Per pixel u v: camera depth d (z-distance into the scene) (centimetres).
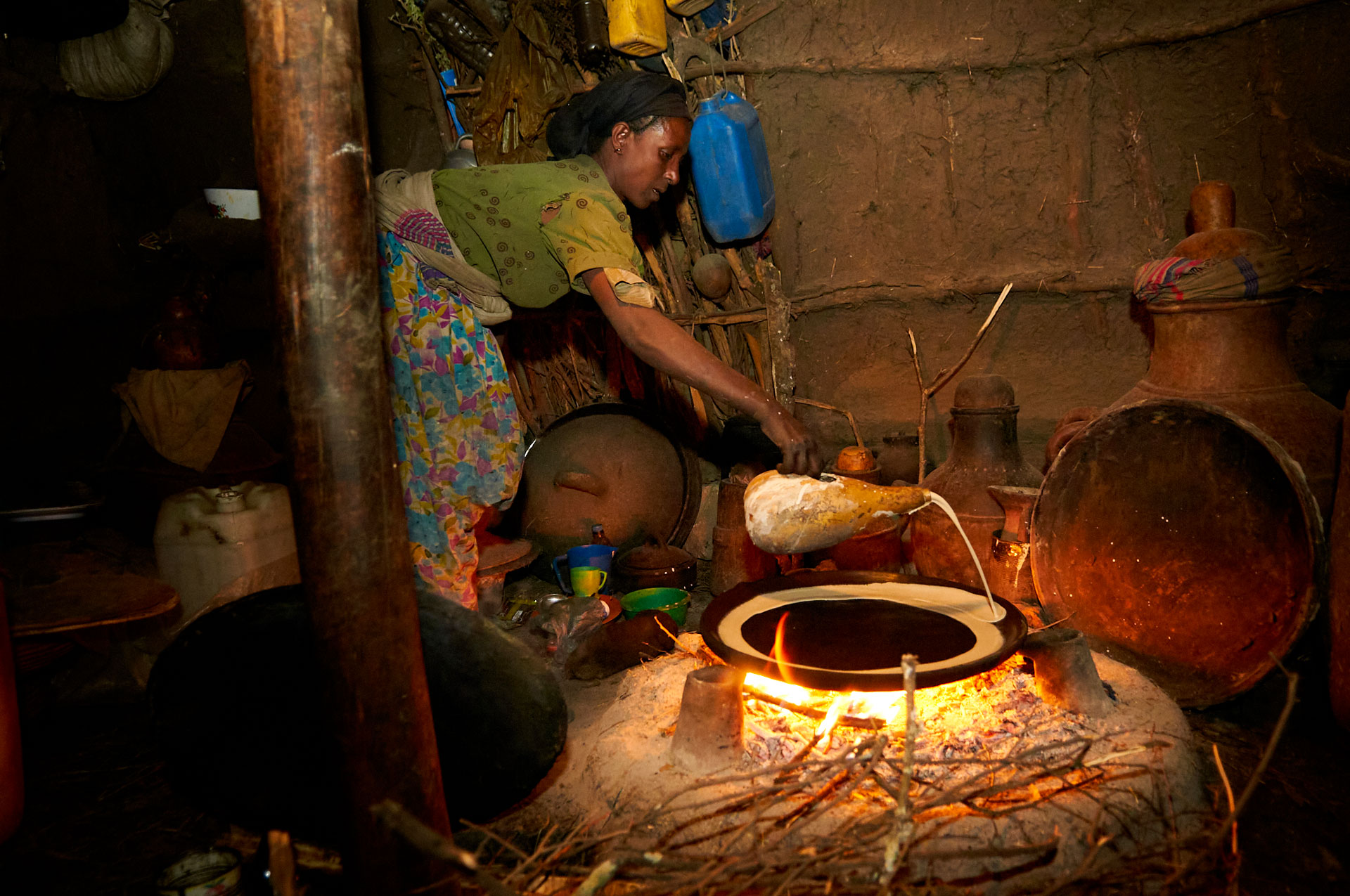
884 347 380
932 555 314
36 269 369
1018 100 340
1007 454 314
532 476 399
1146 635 256
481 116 401
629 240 232
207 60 421
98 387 399
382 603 143
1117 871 156
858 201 370
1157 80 323
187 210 402
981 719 196
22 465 356
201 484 350
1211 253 264
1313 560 212
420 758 150
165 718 163
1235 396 258
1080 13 326
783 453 202
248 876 179
